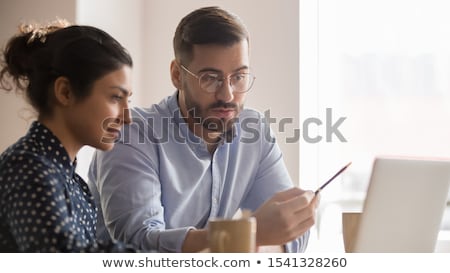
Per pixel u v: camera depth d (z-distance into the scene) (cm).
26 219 147
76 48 168
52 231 146
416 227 198
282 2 391
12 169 153
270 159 256
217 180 240
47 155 165
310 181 396
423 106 401
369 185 192
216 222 143
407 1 402
